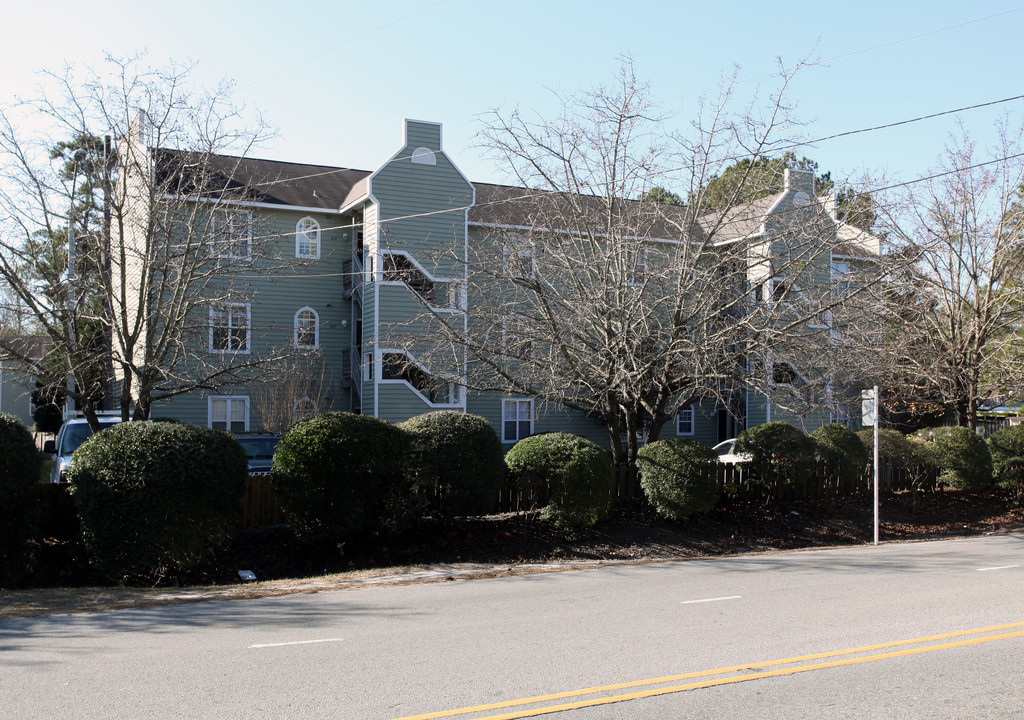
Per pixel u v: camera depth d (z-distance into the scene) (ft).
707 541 52.85
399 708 19.21
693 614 30.42
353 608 32.17
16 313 51.80
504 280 51.11
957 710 19.30
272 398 77.05
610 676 21.94
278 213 88.58
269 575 43.24
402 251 80.94
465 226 84.94
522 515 53.01
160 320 60.80
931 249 58.23
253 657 23.89
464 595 35.27
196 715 18.62
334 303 91.56
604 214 52.19
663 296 52.11
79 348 51.88
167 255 53.57
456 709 19.16
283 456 44.96
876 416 55.83
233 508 42.78
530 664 23.12
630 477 56.70
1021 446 70.85
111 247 53.16
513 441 94.73
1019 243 67.46
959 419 74.33
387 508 47.03
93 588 37.52
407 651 24.67
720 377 49.14
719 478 58.85
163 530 39.81
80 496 39.81
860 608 31.40
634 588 36.78
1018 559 45.52
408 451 47.80
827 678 21.85
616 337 49.24
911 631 27.37
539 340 51.90
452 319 66.03
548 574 41.55
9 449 39.65
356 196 86.74
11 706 19.20
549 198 51.96
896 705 19.65
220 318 67.92
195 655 24.13
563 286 53.83
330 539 45.68
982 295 71.05
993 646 25.38
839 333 57.06
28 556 40.45
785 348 50.19
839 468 64.39
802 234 50.37
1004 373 74.33
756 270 57.52
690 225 50.39
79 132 51.60
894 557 47.01
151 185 52.60
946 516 65.26
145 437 40.65
